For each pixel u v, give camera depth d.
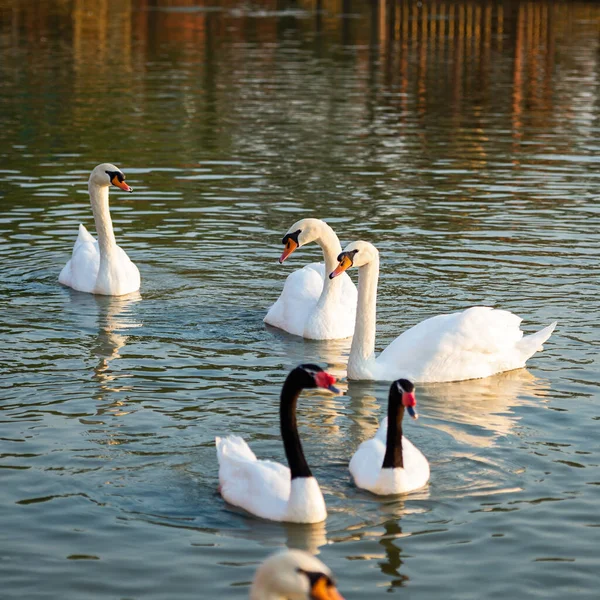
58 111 33.69
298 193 23.72
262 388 13.19
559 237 20.33
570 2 75.69
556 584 8.70
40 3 71.38
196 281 18.03
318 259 19.31
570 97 38.53
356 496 10.23
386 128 31.84
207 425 11.89
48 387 13.02
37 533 9.41
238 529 9.55
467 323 13.99
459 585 8.67
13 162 26.55
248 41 54.81
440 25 64.00
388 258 18.86
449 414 12.52
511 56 50.59
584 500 10.16
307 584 5.74
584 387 13.38
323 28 61.78
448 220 21.53
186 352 14.57
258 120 32.62
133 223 21.45
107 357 14.23
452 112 35.06
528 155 28.25
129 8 71.62
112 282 17.30
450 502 10.10
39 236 20.61
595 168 26.72
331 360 14.61
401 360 13.93
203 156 27.56
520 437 11.75
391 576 8.79
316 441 11.64
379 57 49.44
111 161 26.89
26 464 10.78
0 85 38.72
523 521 9.73
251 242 20.17
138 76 41.56
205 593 8.50
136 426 11.80
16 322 15.77
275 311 16.05
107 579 8.70
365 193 23.77
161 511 9.86
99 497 10.11
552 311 16.14
